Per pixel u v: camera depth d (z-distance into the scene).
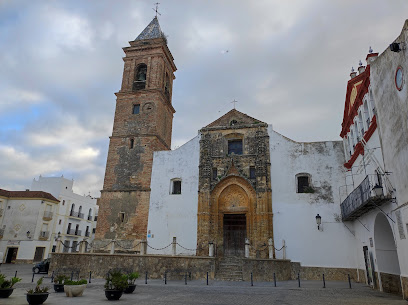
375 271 18.75
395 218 14.89
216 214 28.42
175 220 28.78
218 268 24.20
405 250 13.96
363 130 20.47
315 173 27.41
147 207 29.75
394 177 14.67
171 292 16.88
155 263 23.67
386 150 15.51
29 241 45.91
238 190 28.97
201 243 27.47
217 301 13.91
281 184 27.69
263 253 26.03
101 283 20.97
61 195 53.88
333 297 15.37
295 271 25.16
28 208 47.78
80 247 26.30
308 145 28.31
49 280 22.67
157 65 35.00
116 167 31.81
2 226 47.06
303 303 13.52
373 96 16.97
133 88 34.97
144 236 28.89
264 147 28.92
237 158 29.38
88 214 62.81
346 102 23.36
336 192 26.52
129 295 15.73
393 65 14.12
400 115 13.59
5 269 33.16
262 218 26.94
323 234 25.73
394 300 14.25
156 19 38.78
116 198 30.69
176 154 30.95
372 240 19.19
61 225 53.38
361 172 21.62
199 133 31.09
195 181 29.62
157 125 32.88
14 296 14.83
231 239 28.02
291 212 26.78
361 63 21.47
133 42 36.59
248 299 14.55
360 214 21.50
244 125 30.22
